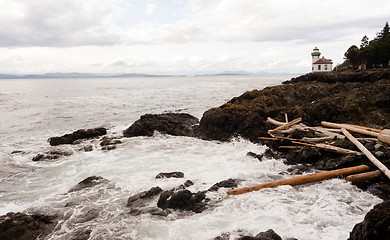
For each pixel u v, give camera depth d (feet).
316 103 56.95
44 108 123.13
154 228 22.49
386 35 209.15
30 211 27.37
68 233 23.13
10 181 37.22
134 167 40.65
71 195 30.94
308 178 30.25
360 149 34.94
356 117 54.65
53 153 49.24
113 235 22.11
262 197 27.02
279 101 68.44
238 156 43.93
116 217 25.25
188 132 62.80
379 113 54.44
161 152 48.47
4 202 30.40
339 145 38.75
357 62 212.64
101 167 41.34
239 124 55.52
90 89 299.99
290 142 44.52
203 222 22.84
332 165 34.47
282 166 37.04
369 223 16.39
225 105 65.26
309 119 54.80
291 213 23.84
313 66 244.01
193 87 298.15
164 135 61.82
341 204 25.55
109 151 50.11
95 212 26.40
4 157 48.98
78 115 101.24
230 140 54.54
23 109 120.78
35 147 56.85
